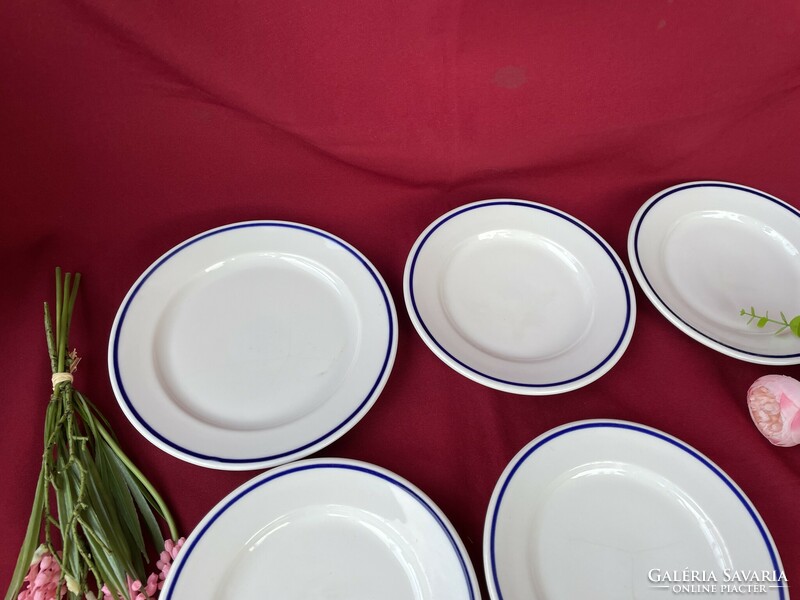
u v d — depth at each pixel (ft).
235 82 2.34
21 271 2.44
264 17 2.18
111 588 1.61
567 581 1.69
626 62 2.39
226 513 1.70
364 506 1.76
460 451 2.01
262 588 1.67
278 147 2.55
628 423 1.92
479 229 2.51
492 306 2.30
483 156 2.65
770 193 2.79
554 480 1.84
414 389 2.15
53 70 2.19
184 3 2.12
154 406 1.94
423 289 2.24
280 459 1.80
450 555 1.65
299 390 2.07
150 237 2.59
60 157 2.39
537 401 2.13
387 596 1.66
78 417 1.99
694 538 1.77
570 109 2.51
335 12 2.18
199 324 2.23
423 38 2.26
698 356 2.25
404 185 2.72
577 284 2.40
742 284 2.41
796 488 1.92
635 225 2.44
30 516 1.77
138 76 2.27
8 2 2.02
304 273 2.39
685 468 1.86
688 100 2.52
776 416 1.93
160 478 1.92
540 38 2.29
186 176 2.57
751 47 2.39
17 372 2.13
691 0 2.26
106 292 2.41
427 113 2.49
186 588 1.61
